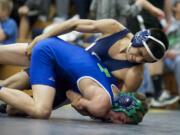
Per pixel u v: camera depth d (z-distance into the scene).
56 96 5.52
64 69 5.25
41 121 4.61
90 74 5.18
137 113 5.18
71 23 5.47
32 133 3.23
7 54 5.65
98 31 5.55
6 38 10.05
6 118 4.86
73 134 3.38
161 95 11.27
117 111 5.16
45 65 5.21
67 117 6.15
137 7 8.94
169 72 12.11
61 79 5.39
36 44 5.34
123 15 9.00
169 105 11.27
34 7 11.21
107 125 4.77
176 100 11.37
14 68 8.33
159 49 5.23
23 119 4.77
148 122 6.02
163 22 11.00
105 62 5.51
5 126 3.73
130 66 5.38
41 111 4.95
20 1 11.55
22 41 9.37
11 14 11.34
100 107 5.00
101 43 5.55
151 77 11.31
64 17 11.18
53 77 5.22
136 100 5.18
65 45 5.39
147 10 9.16
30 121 4.50
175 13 11.52
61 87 5.48
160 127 5.05
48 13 11.43
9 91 4.99
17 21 11.40
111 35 5.51
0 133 3.12
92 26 5.49
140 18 9.00
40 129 3.61
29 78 5.64
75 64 5.24
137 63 5.40
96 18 9.45
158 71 11.31
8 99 4.95
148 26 9.27
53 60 5.27
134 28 8.99
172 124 5.78
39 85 5.12
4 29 9.98
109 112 5.19
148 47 5.18
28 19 11.16
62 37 9.76
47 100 5.05
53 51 5.27
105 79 5.25
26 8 11.11
